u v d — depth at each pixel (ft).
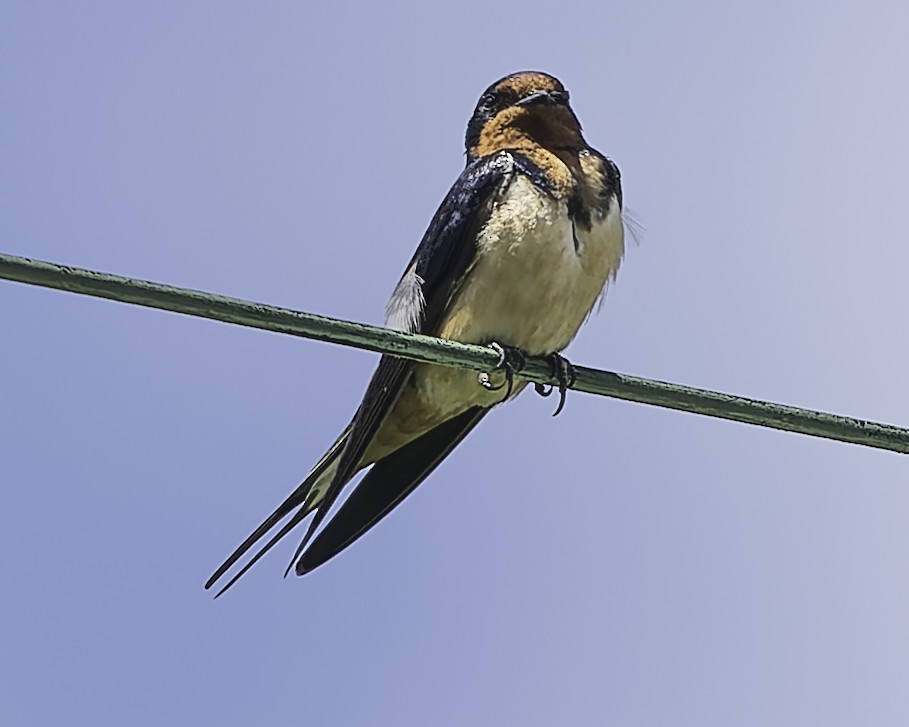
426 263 38.45
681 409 29.78
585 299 37.91
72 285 24.25
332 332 27.55
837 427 29.78
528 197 37.37
